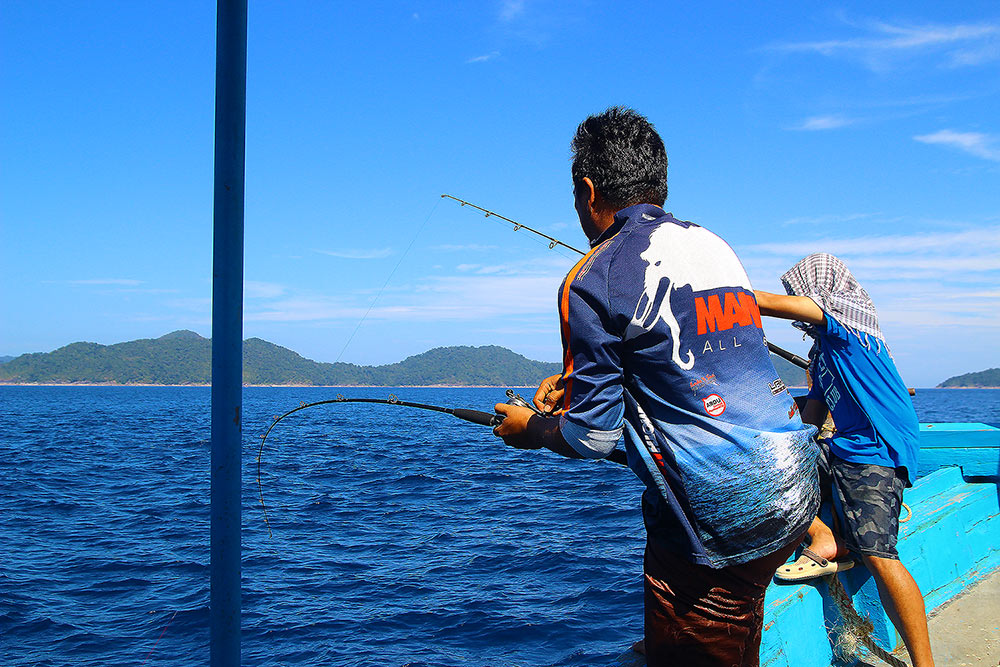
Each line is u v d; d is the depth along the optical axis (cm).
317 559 927
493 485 1616
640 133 164
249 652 621
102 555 959
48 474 1820
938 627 283
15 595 780
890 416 256
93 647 641
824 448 271
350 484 1630
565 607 721
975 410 7100
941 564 311
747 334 153
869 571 270
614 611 705
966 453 366
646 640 168
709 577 154
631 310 146
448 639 645
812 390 284
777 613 248
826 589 272
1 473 1830
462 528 1119
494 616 698
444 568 879
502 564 895
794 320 265
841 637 268
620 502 1356
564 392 152
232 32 136
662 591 160
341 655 612
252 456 2259
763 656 238
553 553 942
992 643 269
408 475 1797
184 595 781
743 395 149
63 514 1269
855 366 258
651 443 150
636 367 150
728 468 146
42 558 943
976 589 312
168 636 666
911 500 334
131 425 4125
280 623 689
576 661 586
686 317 147
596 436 145
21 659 616
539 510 1280
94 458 2236
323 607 734
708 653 159
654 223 156
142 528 1141
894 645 267
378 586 805
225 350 135
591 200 167
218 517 135
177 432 3534
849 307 259
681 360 146
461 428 3997
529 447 167
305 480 1694
